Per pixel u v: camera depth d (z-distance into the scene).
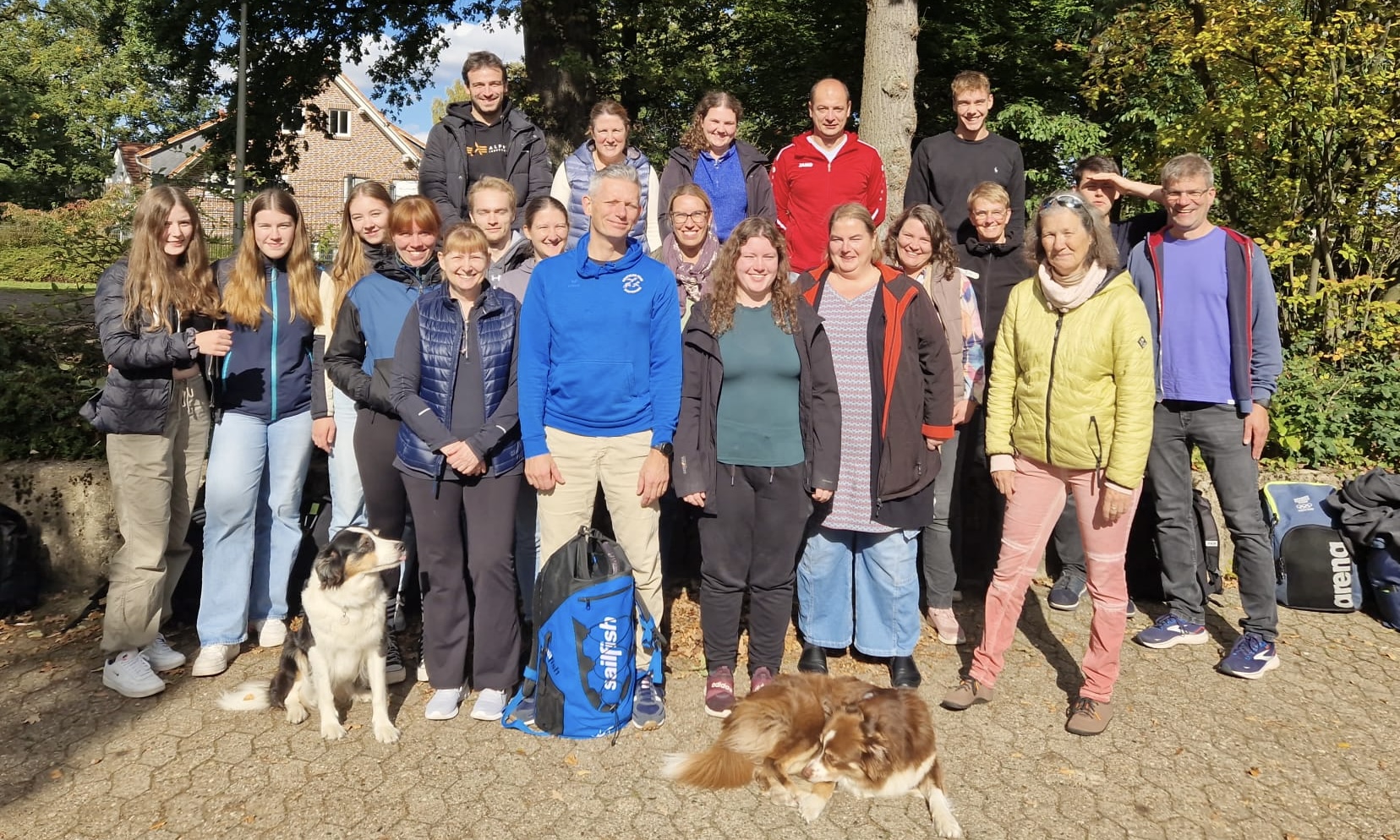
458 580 3.73
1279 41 6.70
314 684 3.52
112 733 3.60
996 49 13.81
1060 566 5.34
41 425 5.44
